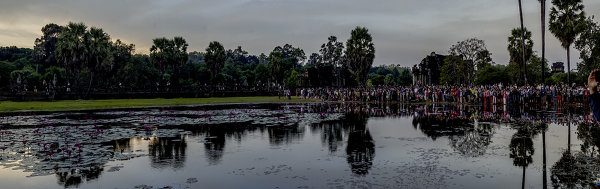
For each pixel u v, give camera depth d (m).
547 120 16.84
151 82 74.56
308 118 19.62
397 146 10.41
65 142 11.41
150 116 21.19
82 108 28.31
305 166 8.00
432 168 7.67
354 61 57.50
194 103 36.50
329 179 6.89
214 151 9.83
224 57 70.12
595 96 3.83
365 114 22.39
